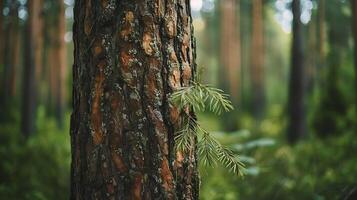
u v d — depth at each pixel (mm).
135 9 1798
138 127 1785
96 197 1826
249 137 8766
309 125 8758
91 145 1829
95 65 1825
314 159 5844
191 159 1894
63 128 10484
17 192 4535
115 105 1793
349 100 8727
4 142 6945
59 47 9508
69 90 14789
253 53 11906
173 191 1821
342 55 8742
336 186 2809
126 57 1787
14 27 8891
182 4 1875
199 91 1799
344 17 8078
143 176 1789
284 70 21297
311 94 9938
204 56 21234
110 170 1800
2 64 10016
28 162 5539
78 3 1917
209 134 1924
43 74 13703
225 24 13125
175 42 1842
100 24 1821
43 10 8078
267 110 16438
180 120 1831
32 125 8000
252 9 10992
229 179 5227
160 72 1806
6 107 9633
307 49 10141
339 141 6707
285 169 5508
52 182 5070
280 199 4820
